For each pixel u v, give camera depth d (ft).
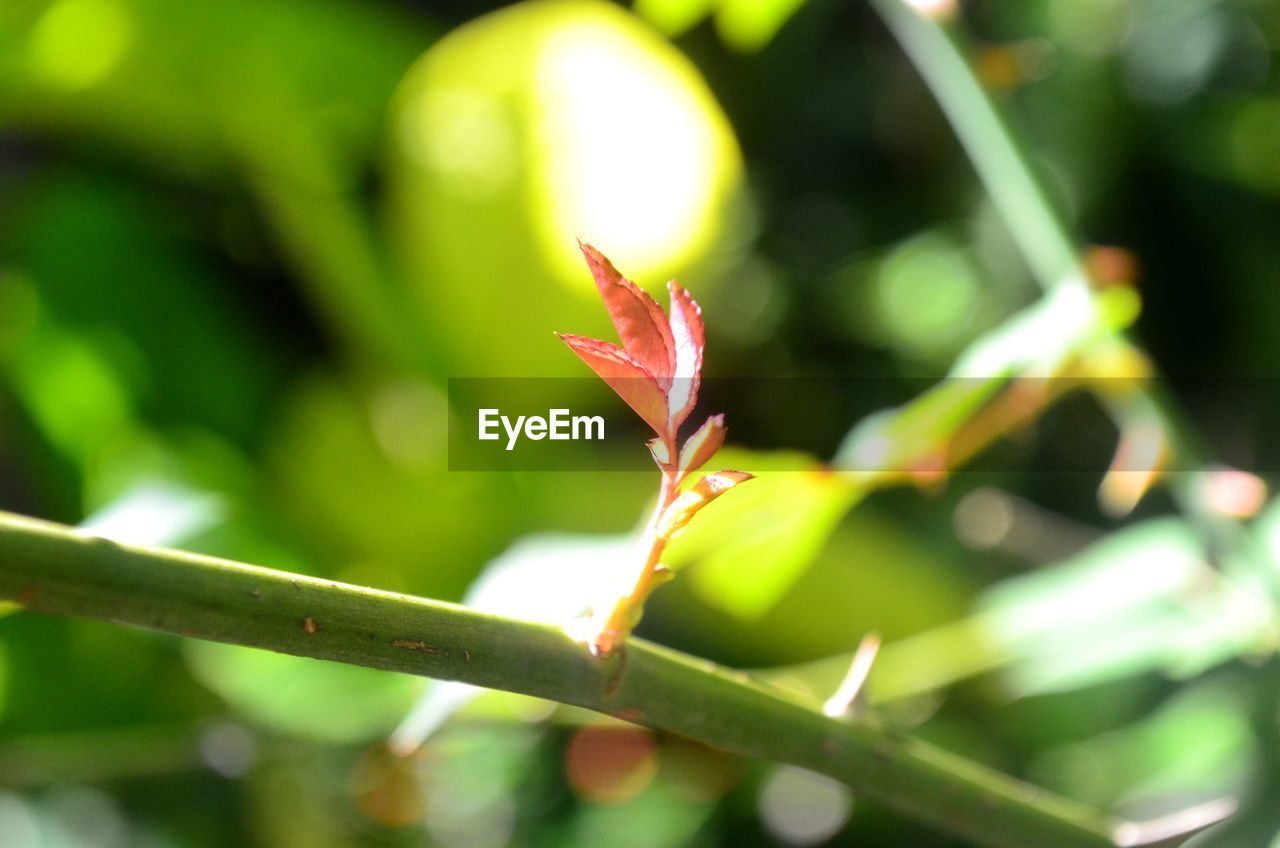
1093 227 3.47
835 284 3.91
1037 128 3.35
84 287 3.13
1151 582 1.90
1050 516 3.21
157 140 3.27
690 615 2.83
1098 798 2.44
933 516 3.32
